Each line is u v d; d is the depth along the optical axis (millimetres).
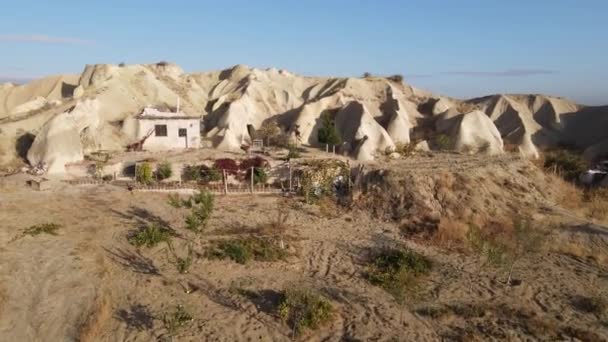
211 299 20031
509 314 19656
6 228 25500
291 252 25203
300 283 21797
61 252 23281
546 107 70812
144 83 66000
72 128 38719
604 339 18031
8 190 31750
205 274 22156
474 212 30375
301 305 19156
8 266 21531
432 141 53531
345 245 26594
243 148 48000
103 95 57344
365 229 29156
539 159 49281
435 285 22234
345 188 35531
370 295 21094
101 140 44719
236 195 33906
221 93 76812
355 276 22922
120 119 53969
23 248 23422
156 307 19141
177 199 30266
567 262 25297
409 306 20078
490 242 25609
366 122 50781
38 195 31188
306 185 34281
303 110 57844
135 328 17625
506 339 17766
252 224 28562
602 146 56250
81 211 29000
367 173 35250
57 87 71625
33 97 70938
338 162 38250
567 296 21594
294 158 40000
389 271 23234
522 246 25266
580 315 19984
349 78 74500
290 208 31938
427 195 31812
